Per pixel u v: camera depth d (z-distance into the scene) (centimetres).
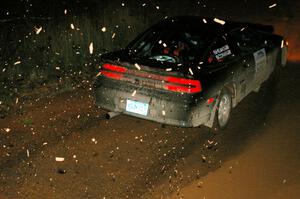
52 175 481
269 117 679
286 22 1510
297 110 711
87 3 1335
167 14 1429
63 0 1328
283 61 923
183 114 548
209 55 597
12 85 785
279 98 765
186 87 544
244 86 680
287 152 558
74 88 802
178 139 592
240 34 695
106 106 596
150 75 555
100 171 494
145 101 562
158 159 530
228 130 630
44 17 1136
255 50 721
